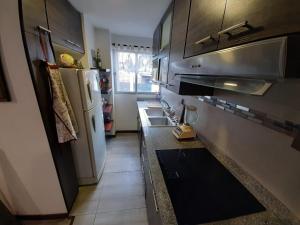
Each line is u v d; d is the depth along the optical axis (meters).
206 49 0.80
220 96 1.19
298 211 0.67
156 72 2.49
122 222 1.60
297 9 0.34
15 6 1.01
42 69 1.27
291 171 0.68
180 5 1.24
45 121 1.31
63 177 1.56
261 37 0.45
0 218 1.31
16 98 1.20
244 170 0.97
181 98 2.12
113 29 2.88
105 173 2.34
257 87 0.49
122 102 3.66
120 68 3.48
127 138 3.55
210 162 1.15
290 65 0.33
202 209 0.74
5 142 1.32
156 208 0.86
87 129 1.87
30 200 1.52
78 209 1.73
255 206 0.78
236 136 1.04
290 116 0.67
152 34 3.07
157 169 1.05
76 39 2.02
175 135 1.56
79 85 1.71
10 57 1.10
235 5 0.56
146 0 1.69
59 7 1.53
